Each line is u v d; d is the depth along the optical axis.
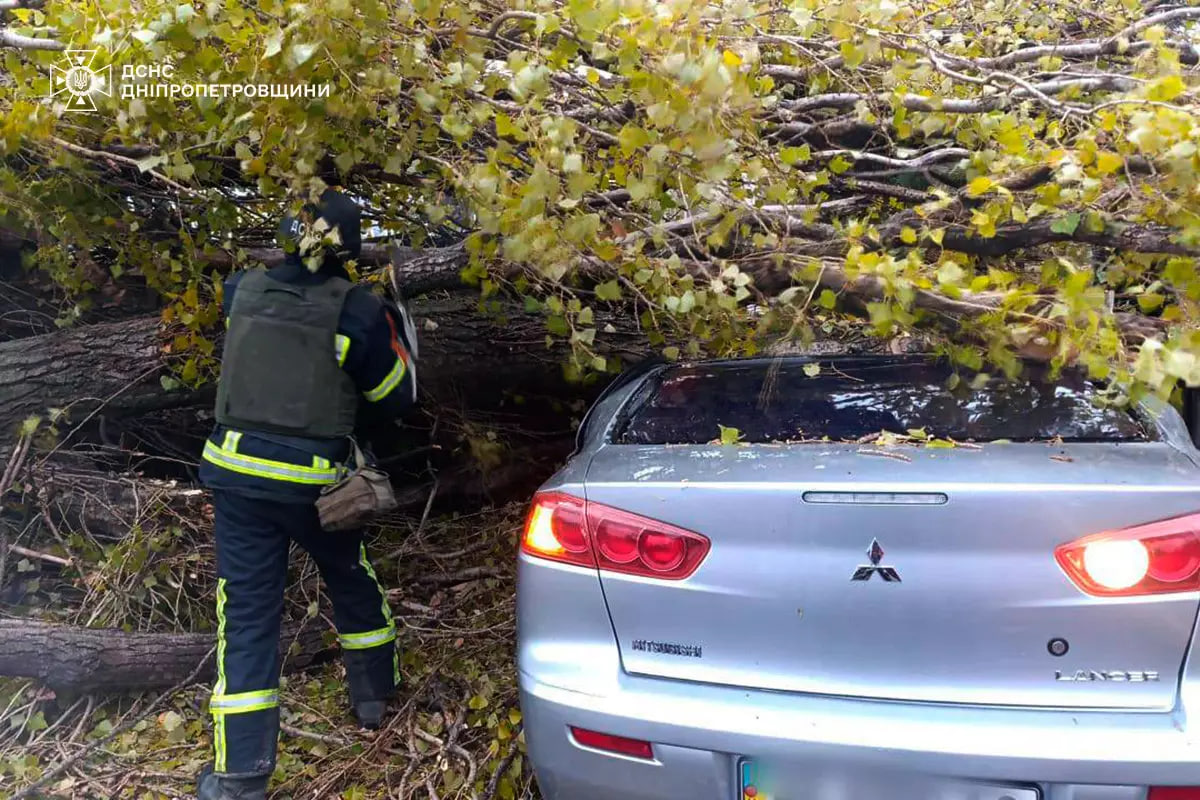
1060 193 1.90
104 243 3.39
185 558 3.36
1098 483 1.65
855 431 2.23
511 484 4.42
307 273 2.48
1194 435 2.19
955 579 1.65
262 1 1.94
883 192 3.03
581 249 2.27
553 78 2.45
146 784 2.53
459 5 2.10
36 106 2.42
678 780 1.76
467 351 3.88
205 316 3.22
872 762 1.64
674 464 2.02
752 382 2.58
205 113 2.22
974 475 1.72
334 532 2.57
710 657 1.80
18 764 2.52
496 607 3.44
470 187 2.22
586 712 1.83
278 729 2.42
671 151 2.07
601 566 1.89
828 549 1.71
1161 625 1.59
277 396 2.39
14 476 3.25
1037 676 1.63
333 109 2.15
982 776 1.59
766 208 2.51
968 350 2.10
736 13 2.00
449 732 2.70
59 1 2.27
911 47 2.45
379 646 2.77
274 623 2.45
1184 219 1.80
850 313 2.39
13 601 3.23
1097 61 2.90
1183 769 1.52
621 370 3.65
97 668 2.75
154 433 3.97
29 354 3.43
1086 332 1.78
